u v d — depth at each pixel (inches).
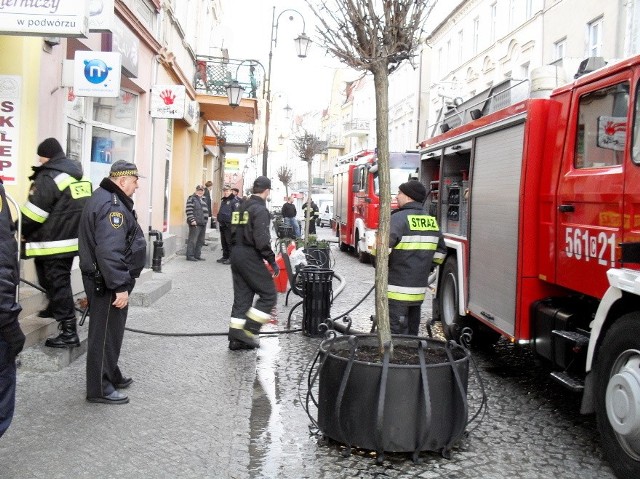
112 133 468.1
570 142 209.5
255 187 291.4
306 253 522.6
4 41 289.6
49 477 156.3
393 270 253.6
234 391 231.1
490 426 206.2
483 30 1256.2
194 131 848.3
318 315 324.5
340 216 974.4
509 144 244.2
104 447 175.9
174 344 298.4
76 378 234.2
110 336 210.5
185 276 534.6
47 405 206.5
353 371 175.0
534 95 234.7
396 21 180.2
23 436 180.9
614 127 184.7
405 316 257.3
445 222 334.3
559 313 209.3
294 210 824.9
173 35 647.8
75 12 241.9
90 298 208.8
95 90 323.0
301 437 189.9
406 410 171.9
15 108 291.6
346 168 935.7
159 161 619.5
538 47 1005.2
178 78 679.7
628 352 163.3
